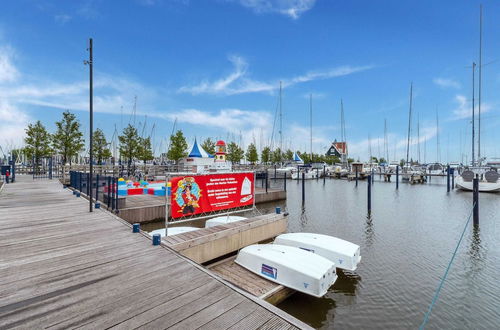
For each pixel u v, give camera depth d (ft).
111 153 182.50
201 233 28.89
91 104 33.60
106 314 11.12
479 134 121.49
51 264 16.60
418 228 51.24
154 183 89.56
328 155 329.11
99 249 19.60
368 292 26.48
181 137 165.27
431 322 21.90
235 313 11.36
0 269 15.71
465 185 112.57
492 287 27.55
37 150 113.60
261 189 92.89
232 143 233.35
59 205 39.22
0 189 59.57
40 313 11.10
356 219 59.21
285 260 24.97
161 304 11.98
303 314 22.77
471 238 44.37
